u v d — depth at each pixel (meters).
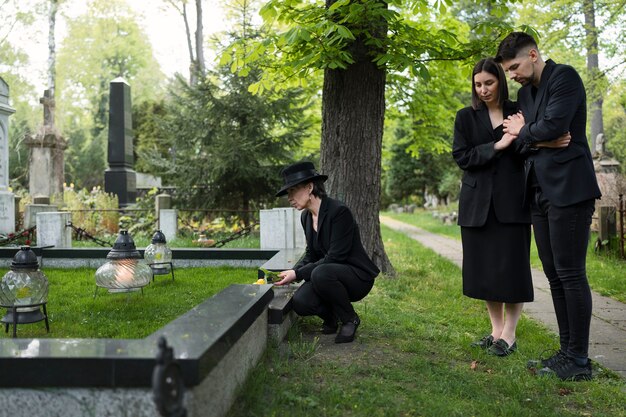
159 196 12.12
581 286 3.48
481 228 3.91
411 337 4.32
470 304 6.17
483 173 3.92
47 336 3.80
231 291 3.56
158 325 4.09
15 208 11.33
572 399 3.19
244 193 13.29
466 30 10.71
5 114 10.91
